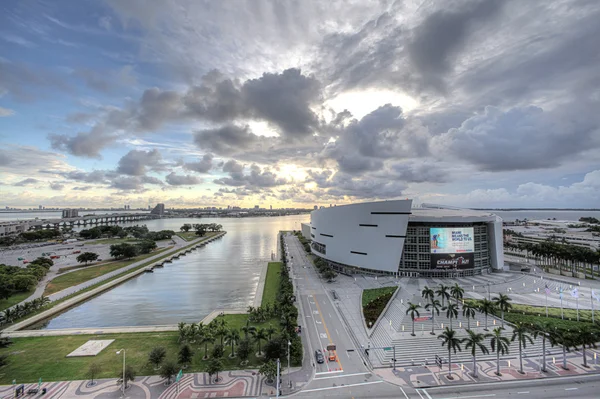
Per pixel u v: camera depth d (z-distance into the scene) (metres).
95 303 111.31
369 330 77.94
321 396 52.62
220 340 74.25
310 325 82.56
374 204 135.00
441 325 78.56
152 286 135.25
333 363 63.72
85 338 76.62
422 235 128.75
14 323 87.38
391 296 99.88
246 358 65.31
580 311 85.81
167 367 55.62
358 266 142.38
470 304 91.19
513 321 79.12
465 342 69.88
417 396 52.28
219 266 179.12
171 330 82.12
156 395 52.81
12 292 111.69
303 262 174.38
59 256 196.62
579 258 126.75
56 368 61.47
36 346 71.81
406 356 65.75
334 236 158.12
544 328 60.91
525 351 67.31
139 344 73.12
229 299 115.88
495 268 136.25
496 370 60.16
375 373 59.88
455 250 127.12
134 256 195.38
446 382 56.41
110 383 56.22
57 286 127.56
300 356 64.12
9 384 56.12
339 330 79.44
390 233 130.62
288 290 103.69
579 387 54.12
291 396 52.75
